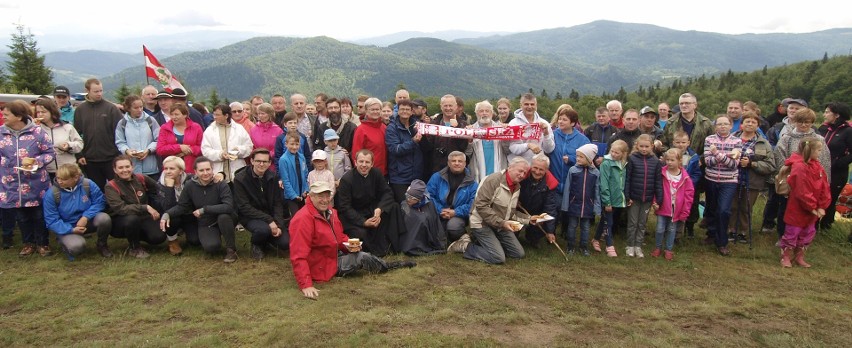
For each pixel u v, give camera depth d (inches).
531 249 316.2
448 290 239.9
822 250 318.3
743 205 339.0
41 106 300.8
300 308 215.6
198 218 289.4
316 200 240.8
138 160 322.0
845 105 326.6
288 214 305.1
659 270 283.7
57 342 183.6
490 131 316.8
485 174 327.3
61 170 269.4
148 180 293.7
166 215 278.5
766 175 321.7
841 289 258.7
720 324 208.8
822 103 4175.7
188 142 325.4
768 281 269.1
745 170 317.4
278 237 290.0
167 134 320.5
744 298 240.1
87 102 328.2
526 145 320.2
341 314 209.0
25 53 1489.9
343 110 393.1
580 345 185.2
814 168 281.9
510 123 327.9
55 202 273.0
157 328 195.5
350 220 292.7
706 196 324.2
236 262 279.0
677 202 295.1
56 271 260.1
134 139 322.0
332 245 248.8
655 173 297.1
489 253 287.3
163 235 292.0
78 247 273.4
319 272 248.8
